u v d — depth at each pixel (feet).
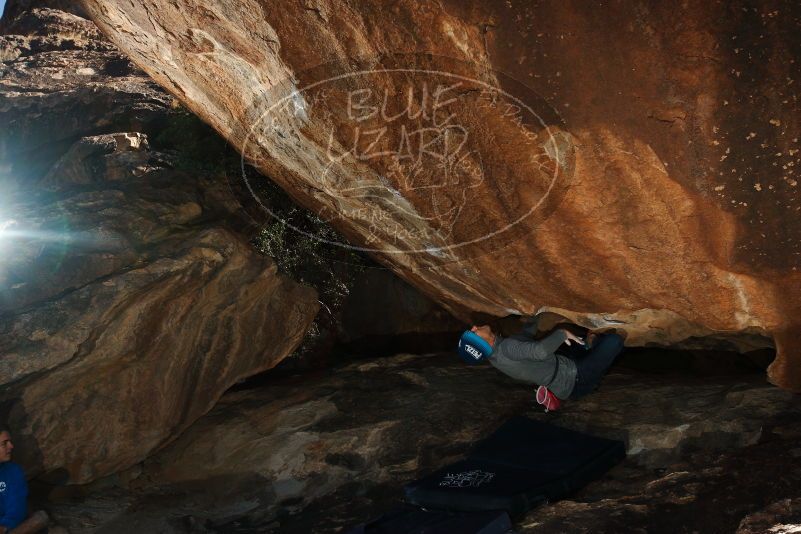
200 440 19.43
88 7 17.81
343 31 11.48
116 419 17.72
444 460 17.54
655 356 22.86
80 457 17.43
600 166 11.96
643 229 12.84
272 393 21.21
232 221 21.22
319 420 19.54
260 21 11.94
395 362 23.24
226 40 13.08
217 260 18.17
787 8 9.66
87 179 24.73
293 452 18.58
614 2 10.21
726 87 10.41
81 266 17.26
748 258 12.32
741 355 20.66
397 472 17.53
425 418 19.12
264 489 17.84
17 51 35.86
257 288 19.49
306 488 17.67
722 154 11.05
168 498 17.95
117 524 16.67
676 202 12.04
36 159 28.99
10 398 16.25
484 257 15.84
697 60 10.31
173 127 25.94
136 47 17.15
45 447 16.80
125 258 17.63
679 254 13.05
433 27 10.98
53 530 15.93
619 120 11.19
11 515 15.08
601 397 18.79
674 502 13.39
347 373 22.41
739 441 15.52
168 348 18.20
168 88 19.60
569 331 17.87
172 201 19.85
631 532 12.74
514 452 16.30
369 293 27.37
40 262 17.10
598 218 12.98
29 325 16.03
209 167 22.27
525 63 10.95
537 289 16.20
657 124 11.08
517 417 18.06
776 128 10.59
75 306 16.43
